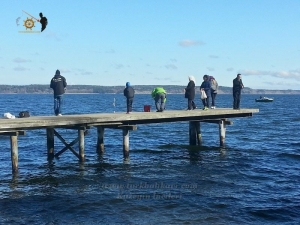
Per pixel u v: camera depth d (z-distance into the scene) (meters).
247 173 18.84
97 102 129.88
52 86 21.38
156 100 23.88
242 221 12.27
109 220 12.27
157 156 23.45
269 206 13.68
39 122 16.95
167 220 12.26
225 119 26.22
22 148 27.27
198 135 27.14
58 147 27.78
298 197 14.78
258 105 112.00
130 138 33.00
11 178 17.66
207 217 12.55
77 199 14.39
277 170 19.55
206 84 25.69
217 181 17.17
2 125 15.77
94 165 20.55
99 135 23.41
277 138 33.69
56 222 12.12
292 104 123.69
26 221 12.20
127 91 22.11
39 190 15.70
